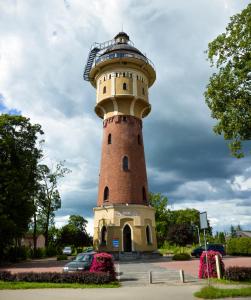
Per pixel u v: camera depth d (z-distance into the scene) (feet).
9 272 65.00
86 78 171.73
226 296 45.16
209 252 69.67
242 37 63.52
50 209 194.39
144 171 142.00
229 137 68.18
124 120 144.15
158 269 88.99
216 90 67.15
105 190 135.54
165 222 248.32
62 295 48.39
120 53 149.79
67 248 224.74
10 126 131.64
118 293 50.24
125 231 128.47
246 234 279.90
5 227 112.27
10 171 118.93
